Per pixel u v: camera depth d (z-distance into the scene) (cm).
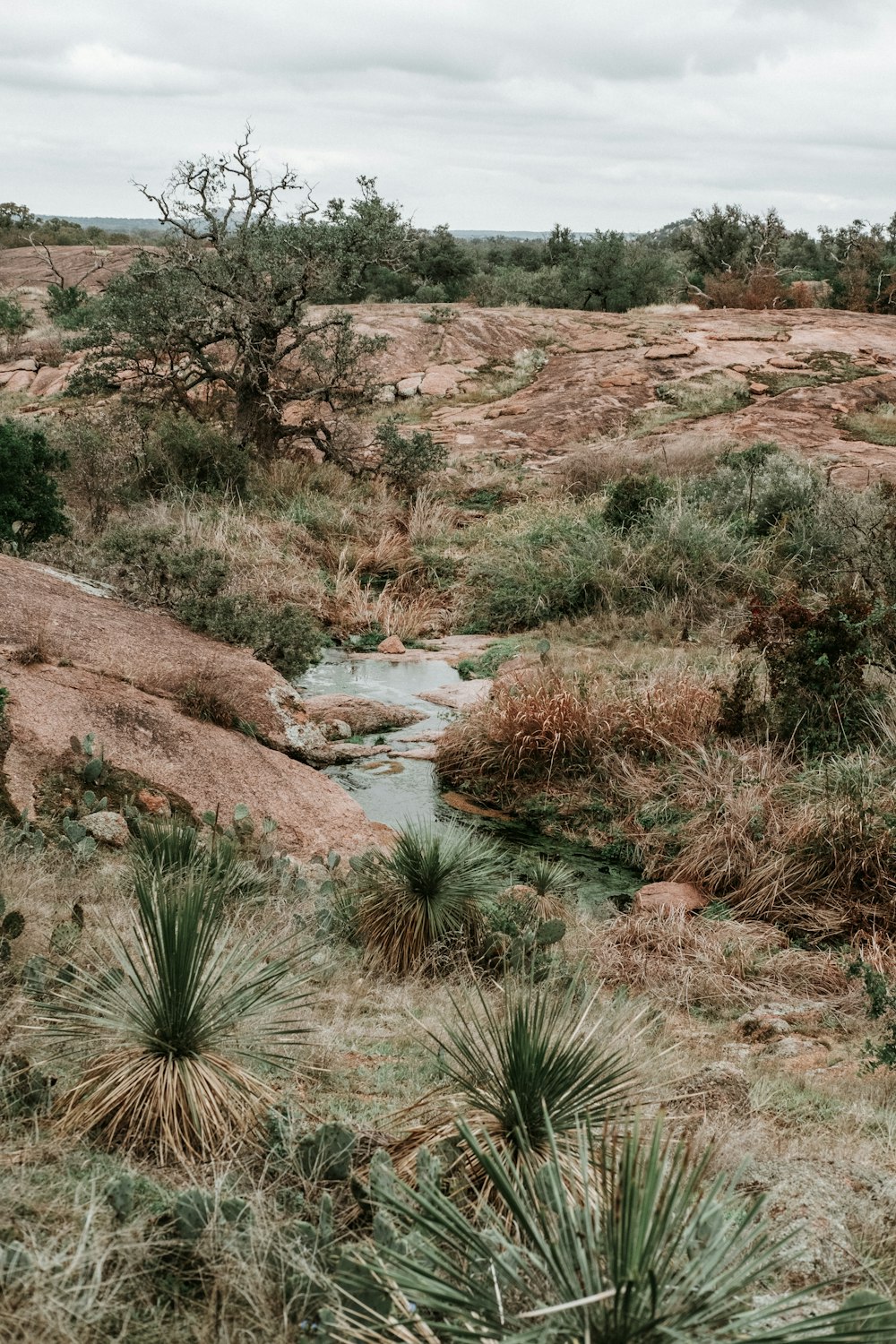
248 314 2027
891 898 823
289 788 912
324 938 647
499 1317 216
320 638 1436
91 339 2164
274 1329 257
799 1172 378
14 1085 355
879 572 1409
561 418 2698
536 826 996
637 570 1595
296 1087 407
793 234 6303
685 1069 475
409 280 4488
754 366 3102
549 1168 242
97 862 689
